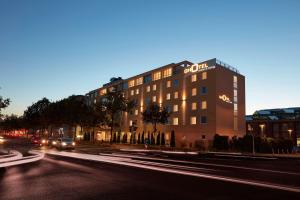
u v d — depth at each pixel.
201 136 55.16
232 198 9.05
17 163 19.22
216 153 42.16
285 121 81.12
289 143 53.62
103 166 18.45
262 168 19.52
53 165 18.84
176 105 62.50
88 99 102.69
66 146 40.03
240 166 20.73
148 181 12.30
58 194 9.44
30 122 93.94
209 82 55.53
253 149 45.09
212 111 53.81
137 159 25.06
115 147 53.78
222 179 13.05
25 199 8.71
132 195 9.32
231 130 55.97
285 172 17.02
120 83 84.25
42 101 91.00
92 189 10.34
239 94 59.88
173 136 58.66
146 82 74.12
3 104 44.03
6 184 11.38
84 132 98.56
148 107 60.31
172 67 66.44
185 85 61.09
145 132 70.38
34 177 13.30
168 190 10.25
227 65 58.59
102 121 68.06
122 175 14.19
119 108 65.50
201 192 9.94
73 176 13.70
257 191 10.21
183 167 18.66
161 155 32.69
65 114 69.94
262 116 90.50
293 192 10.10
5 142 63.06
